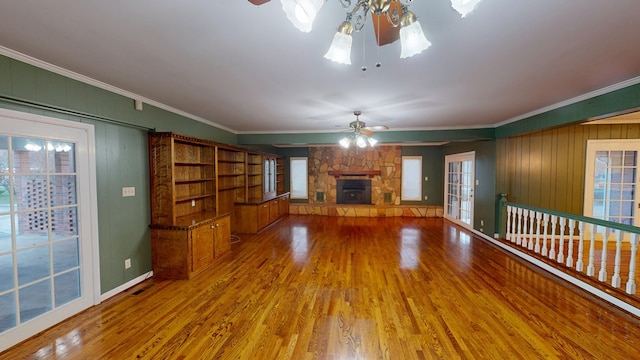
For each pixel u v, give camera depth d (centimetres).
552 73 260
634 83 276
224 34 187
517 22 171
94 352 218
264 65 242
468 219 665
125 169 336
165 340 233
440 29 180
